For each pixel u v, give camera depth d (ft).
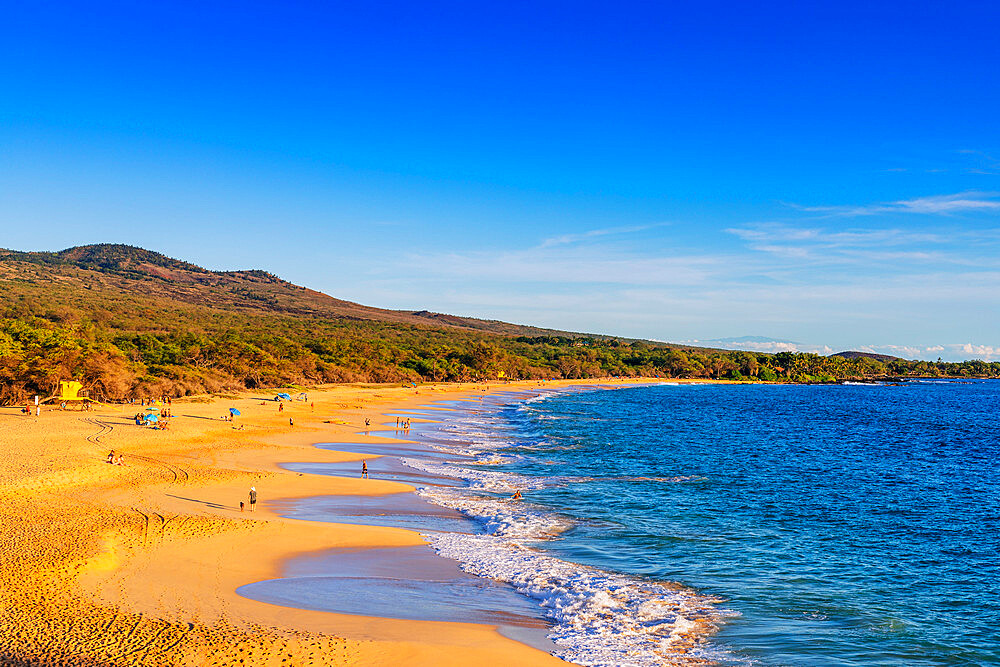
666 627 66.13
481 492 128.36
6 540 77.25
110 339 440.04
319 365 489.26
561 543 94.68
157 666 50.29
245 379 396.16
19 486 103.91
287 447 176.76
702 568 85.76
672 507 121.29
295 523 96.07
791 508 124.47
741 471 166.71
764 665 58.90
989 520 118.11
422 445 195.83
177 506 100.58
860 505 129.18
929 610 73.61
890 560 92.27
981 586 82.02
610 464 170.40
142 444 161.68
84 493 104.78
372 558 82.84
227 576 72.23
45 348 275.18
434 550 87.61
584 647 60.23
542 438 224.33
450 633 61.11
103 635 54.70
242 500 109.50
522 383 655.35
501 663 55.52
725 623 68.18
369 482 132.77
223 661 51.88
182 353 396.78
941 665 60.39
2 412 225.76
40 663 49.37
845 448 226.38
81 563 70.49
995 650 63.57
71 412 229.04
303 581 72.79
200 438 180.04
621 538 98.48
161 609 61.26
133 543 80.48
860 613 72.13
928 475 169.68
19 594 61.36
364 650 55.98
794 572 85.61
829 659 60.75
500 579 77.61
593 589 75.15
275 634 57.67
